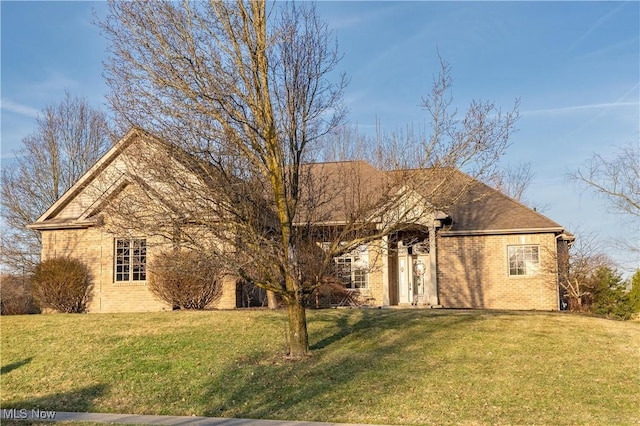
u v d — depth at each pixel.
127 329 17.22
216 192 12.42
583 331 16.94
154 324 17.80
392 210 13.48
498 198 26.52
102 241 24.06
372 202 13.92
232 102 12.38
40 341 16.30
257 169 13.15
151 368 13.77
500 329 17.03
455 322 18.03
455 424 9.86
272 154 13.17
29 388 12.98
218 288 22.45
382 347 14.98
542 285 24.42
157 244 13.12
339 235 13.68
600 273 26.33
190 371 13.44
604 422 9.84
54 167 39.12
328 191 15.25
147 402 11.82
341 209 15.22
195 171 12.48
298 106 13.44
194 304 22.38
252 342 15.50
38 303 24.34
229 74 12.42
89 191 19.94
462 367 13.20
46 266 23.70
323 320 18.23
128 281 23.69
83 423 10.43
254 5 12.80
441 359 13.88
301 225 13.91
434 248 24.47
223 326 17.25
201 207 12.48
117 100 12.50
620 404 10.90
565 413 10.34
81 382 13.14
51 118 39.22
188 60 11.98
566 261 26.11
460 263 25.17
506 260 24.80
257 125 12.96
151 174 12.37
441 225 24.88
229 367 13.50
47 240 24.77
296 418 10.43
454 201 12.86
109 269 23.86
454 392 11.56
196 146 12.18
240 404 11.40
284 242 13.27
